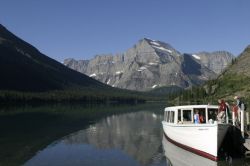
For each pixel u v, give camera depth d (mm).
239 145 37344
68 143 51812
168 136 49750
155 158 39469
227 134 38875
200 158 37250
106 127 76125
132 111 157750
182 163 35500
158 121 92562
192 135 38375
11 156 41406
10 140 55281
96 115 123062
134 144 50469
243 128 37062
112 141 53781
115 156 41219
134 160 38594
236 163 34250
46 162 37812
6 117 109375
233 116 38781
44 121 93062
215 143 34656
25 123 86562
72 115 122500
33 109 172125
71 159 39438
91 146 48750
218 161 35219
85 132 66375
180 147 44031
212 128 34844
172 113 46938
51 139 56344
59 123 86875
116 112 147125
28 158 40094
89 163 37250
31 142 52969
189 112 42188
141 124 83250
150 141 53344
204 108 40531
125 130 69750
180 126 41188
